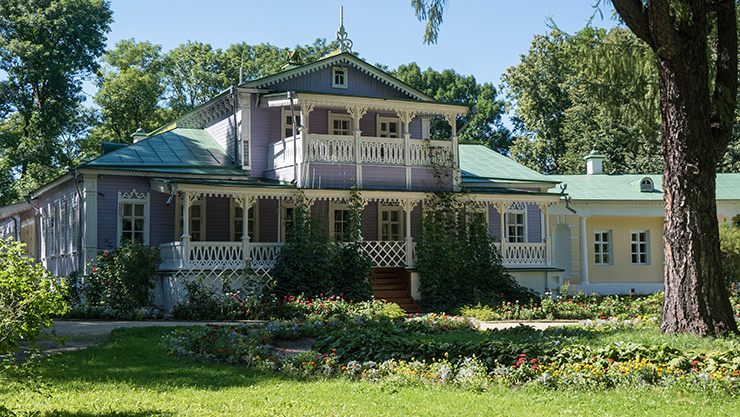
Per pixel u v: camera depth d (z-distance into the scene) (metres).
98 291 20.08
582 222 31.08
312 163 23.02
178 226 23.64
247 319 19.30
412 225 26.86
